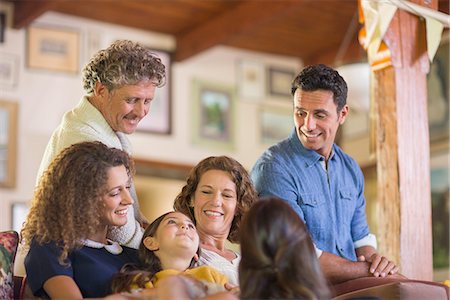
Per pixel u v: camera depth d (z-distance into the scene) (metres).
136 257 2.66
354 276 2.86
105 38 8.41
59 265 2.43
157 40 8.78
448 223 7.49
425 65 3.64
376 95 3.62
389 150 3.56
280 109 9.48
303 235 2.14
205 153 8.84
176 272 2.50
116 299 2.23
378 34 3.55
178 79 8.83
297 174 3.01
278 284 2.11
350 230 3.21
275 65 9.53
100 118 2.84
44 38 8.03
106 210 2.53
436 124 7.68
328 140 2.99
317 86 2.92
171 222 2.62
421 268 3.53
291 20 8.38
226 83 9.14
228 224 2.86
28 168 7.73
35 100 7.89
